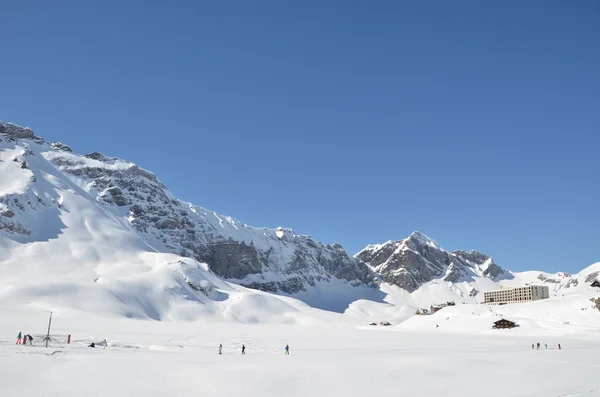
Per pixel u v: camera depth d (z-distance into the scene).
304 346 109.12
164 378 49.94
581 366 68.12
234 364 63.00
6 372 48.38
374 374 56.66
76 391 42.22
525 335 165.12
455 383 51.75
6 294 197.38
